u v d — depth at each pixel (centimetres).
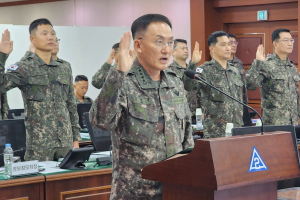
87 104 511
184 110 212
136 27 201
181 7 863
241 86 475
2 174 279
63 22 1039
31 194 269
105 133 330
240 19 822
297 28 775
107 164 307
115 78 178
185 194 158
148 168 164
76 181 286
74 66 788
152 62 199
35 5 1073
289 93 496
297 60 776
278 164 164
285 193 216
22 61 360
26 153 351
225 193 154
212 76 459
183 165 154
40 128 358
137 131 193
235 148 152
